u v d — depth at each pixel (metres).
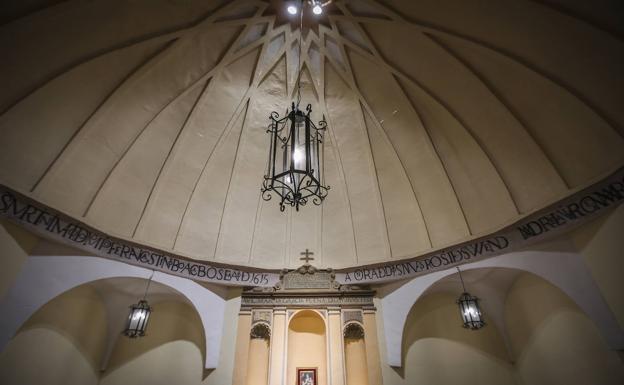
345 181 10.88
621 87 6.23
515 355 9.28
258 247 10.47
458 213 9.28
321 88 10.13
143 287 9.48
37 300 7.00
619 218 6.57
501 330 9.64
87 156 7.91
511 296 9.61
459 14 7.31
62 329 8.30
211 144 10.00
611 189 6.71
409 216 10.12
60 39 6.56
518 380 9.05
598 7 5.83
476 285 9.86
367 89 9.89
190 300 9.28
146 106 8.62
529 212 7.86
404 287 9.70
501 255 8.36
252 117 10.25
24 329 7.46
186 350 9.59
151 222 9.12
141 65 7.98
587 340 7.27
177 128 9.41
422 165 9.97
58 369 8.10
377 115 10.18
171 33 7.78
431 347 9.62
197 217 9.89
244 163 10.52
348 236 10.63
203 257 9.64
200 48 8.48
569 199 7.28
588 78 6.56
